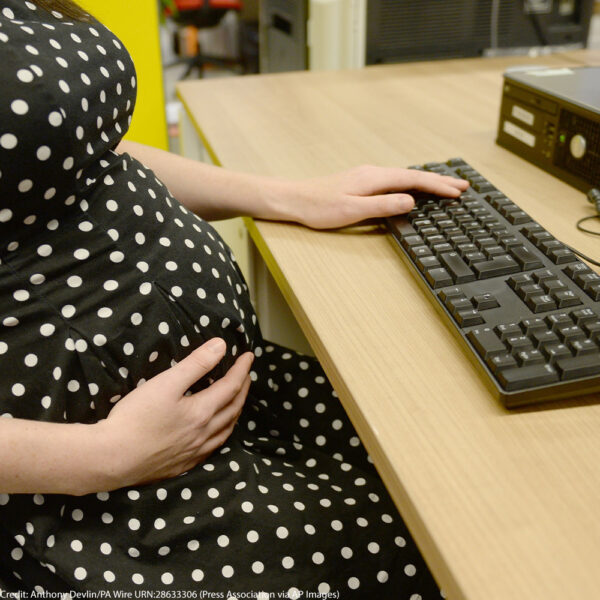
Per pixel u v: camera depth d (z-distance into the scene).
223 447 0.61
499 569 0.34
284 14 1.48
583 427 0.43
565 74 0.87
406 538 0.57
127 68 0.62
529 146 0.85
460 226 0.63
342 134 0.96
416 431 0.43
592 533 0.36
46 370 0.52
